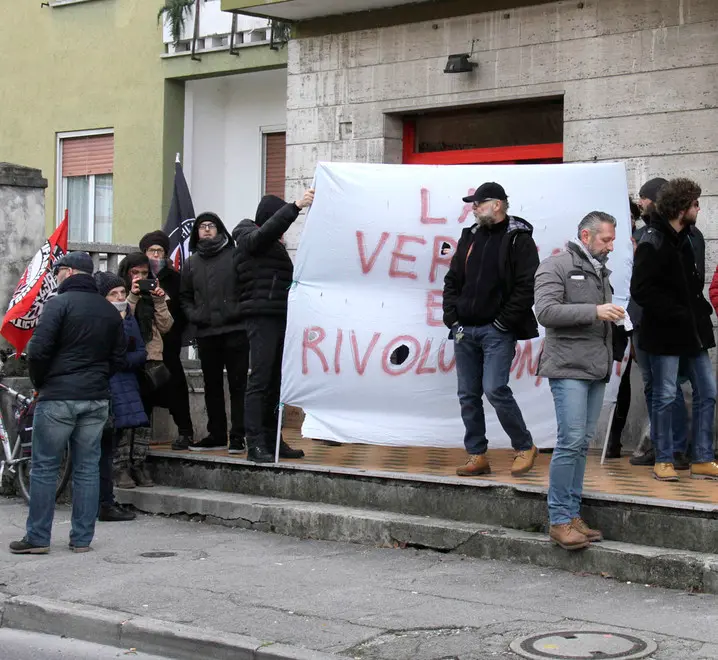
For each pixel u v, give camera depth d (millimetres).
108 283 9055
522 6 10758
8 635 6766
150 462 9945
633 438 10008
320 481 8906
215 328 9789
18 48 16781
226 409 11188
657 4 9969
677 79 9875
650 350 8266
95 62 15852
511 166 8914
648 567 7000
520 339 8320
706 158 9734
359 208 9062
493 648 5793
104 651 6359
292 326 9195
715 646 5738
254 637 6047
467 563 7633
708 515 7062
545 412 8859
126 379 9234
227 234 9945
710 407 8445
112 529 8945
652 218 8250
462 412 8477
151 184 15234
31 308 10523
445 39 11250
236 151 15164
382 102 11695
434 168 9000
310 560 7805
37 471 8070
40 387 8023
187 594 6934
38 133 16594
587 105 10398
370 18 11734
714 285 8734
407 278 9031
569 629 6066
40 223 11305
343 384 9141
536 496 7777
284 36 13320
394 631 6105
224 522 9031
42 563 7820
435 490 8281
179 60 14898
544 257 8828
